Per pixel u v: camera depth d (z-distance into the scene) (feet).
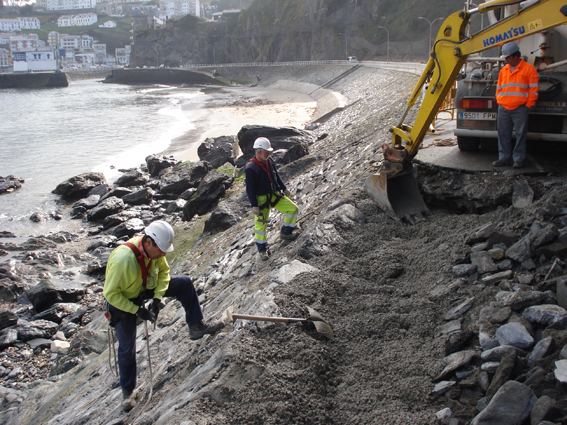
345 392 11.26
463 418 9.74
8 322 36.29
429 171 22.13
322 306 14.38
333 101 160.25
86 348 30.27
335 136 64.18
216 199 55.98
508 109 19.27
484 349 11.37
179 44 556.51
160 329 23.39
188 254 40.06
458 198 20.47
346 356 12.54
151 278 13.26
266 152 20.17
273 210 34.27
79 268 47.85
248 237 30.73
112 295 12.72
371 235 19.21
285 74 328.08
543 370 9.72
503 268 14.28
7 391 27.73
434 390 10.71
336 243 18.74
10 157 102.63
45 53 578.25
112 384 19.67
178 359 16.66
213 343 14.48
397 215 20.27
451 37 17.80
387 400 10.80
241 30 491.72
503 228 15.99
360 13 321.11
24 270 46.47
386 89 122.62
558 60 20.58
